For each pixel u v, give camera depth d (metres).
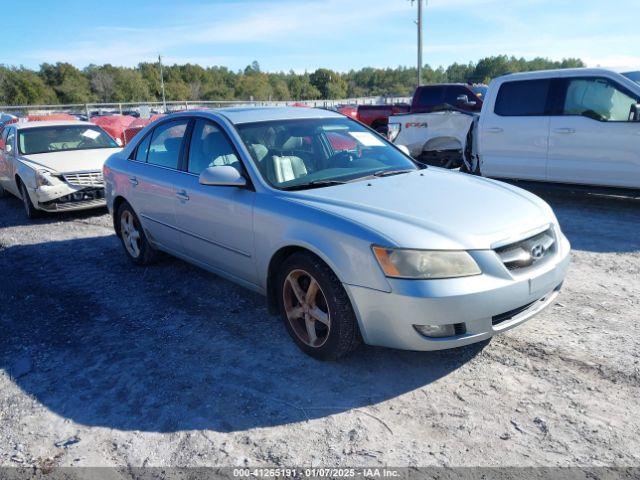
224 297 4.68
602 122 6.89
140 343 3.90
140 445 2.77
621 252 5.42
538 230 3.27
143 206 5.14
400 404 2.98
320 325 3.49
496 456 2.54
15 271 5.88
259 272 3.82
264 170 3.88
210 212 4.14
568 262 3.50
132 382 3.37
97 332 4.14
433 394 3.06
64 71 104.44
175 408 3.07
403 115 9.32
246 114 4.44
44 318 4.49
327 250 3.15
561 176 7.44
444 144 9.08
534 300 3.19
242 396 3.14
